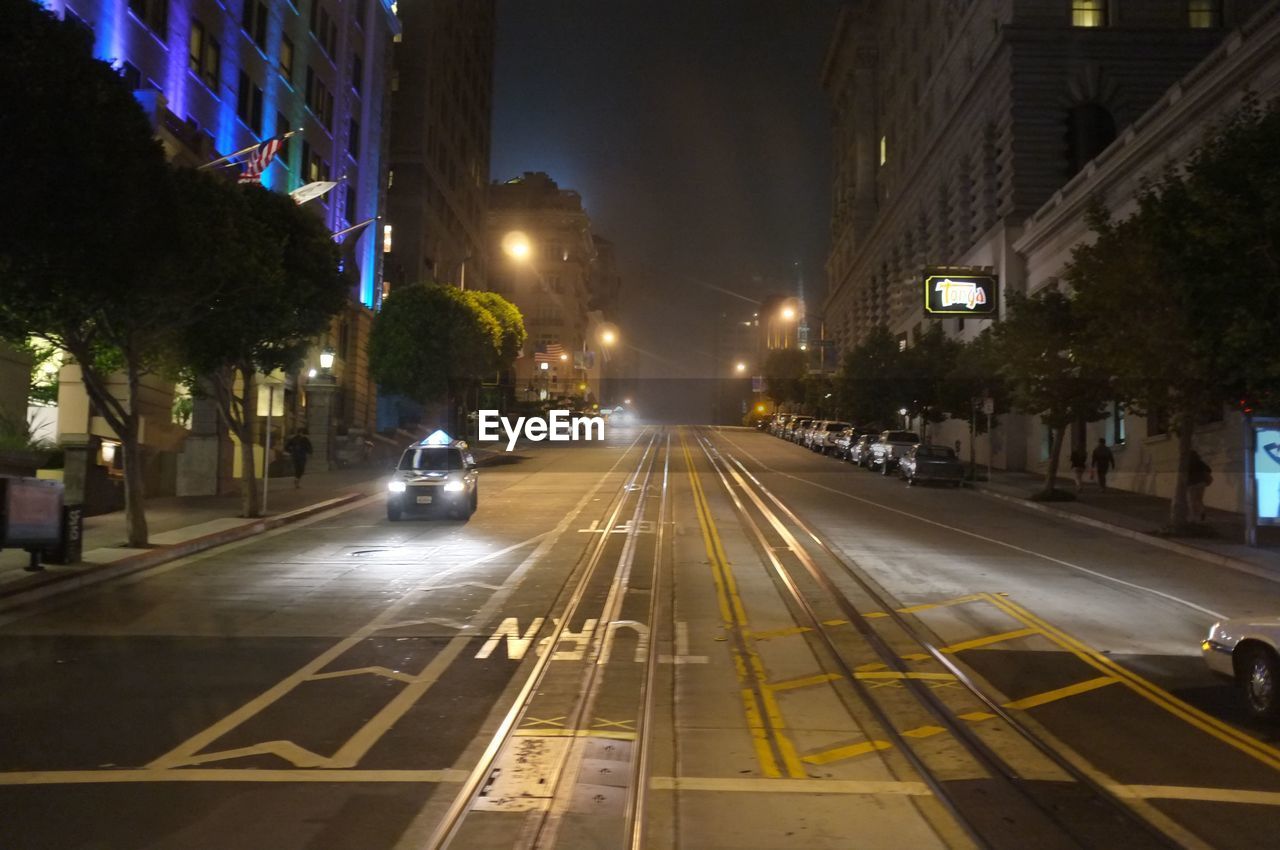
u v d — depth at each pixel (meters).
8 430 23.70
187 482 30.08
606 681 10.02
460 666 10.64
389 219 67.25
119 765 7.30
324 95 48.59
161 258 16.03
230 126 37.94
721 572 17.27
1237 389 21.72
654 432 85.00
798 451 59.94
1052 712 9.09
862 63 95.50
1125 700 9.57
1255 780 7.24
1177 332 21.09
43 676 10.12
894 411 51.06
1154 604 15.08
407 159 67.69
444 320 47.69
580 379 111.19
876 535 22.72
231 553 19.66
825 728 8.47
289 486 33.41
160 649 11.46
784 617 13.49
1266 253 16.89
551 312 124.75
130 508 19.03
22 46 12.42
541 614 13.59
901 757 7.69
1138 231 22.44
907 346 59.59
